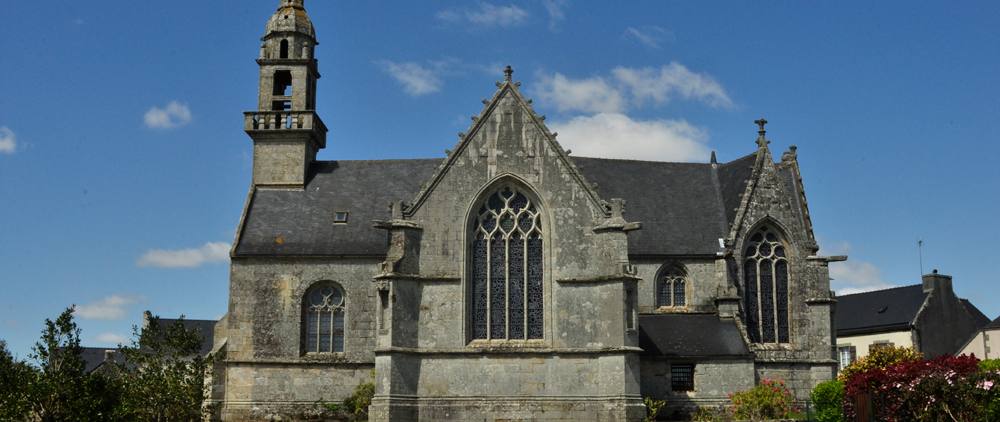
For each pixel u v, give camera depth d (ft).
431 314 174.70
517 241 178.40
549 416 171.01
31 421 162.81
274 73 225.56
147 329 187.83
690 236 204.74
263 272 202.59
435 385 172.65
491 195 179.93
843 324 295.07
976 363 132.67
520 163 178.91
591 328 172.65
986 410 127.95
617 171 219.00
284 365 198.59
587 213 176.45
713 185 218.18
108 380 170.50
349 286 202.18
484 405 171.94
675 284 203.00
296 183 218.38
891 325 277.03
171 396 177.47
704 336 187.11
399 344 172.04
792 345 196.13
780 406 169.89
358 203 215.10
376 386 171.63
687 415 180.34
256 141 220.23
